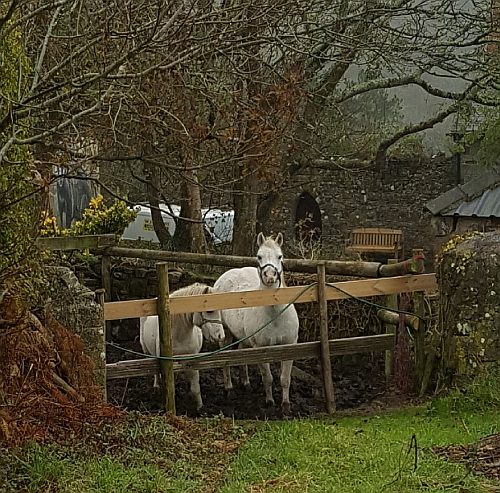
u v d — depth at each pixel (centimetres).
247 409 888
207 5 533
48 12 570
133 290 1255
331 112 1364
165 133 615
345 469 565
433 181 2186
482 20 1065
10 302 566
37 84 466
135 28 476
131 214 1229
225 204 1558
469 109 1393
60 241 766
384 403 868
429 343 870
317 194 2336
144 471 551
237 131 637
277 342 882
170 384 793
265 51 811
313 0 658
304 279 1034
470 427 686
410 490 505
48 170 554
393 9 885
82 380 659
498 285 795
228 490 523
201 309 818
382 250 2181
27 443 551
